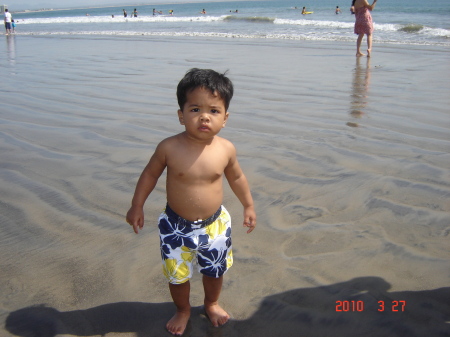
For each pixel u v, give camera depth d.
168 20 20.95
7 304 1.50
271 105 3.92
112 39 10.95
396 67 5.55
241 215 2.06
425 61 5.89
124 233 1.91
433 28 9.52
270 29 12.04
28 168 2.61
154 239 1.85
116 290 1.56
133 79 5.25
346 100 4.01
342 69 5.55
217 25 14.91
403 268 1.64
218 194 1.38
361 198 2.18
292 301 1.49
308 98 4.13
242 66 5.95
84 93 4.56
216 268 1.38
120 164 2.65
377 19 13.26
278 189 2.30
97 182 2.40
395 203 2.12
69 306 1.49
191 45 8.71
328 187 2.30
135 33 12.78
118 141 3.05
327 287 1.55
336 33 10.09
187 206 1.34
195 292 1.56
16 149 2.93
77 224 1.98
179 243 1.36
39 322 1.42
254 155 2.75
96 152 2.86
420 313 1.41
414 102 3.85
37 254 1.77
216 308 1.44
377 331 1.36
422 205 2.09
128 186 2.35
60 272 1.66
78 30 15.82
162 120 3.52
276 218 2.02
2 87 4.96
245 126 3.34
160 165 1.37
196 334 1.38
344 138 3.01
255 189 2.31
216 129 1.29
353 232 1.89
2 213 2.09
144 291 1.56
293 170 2.52
